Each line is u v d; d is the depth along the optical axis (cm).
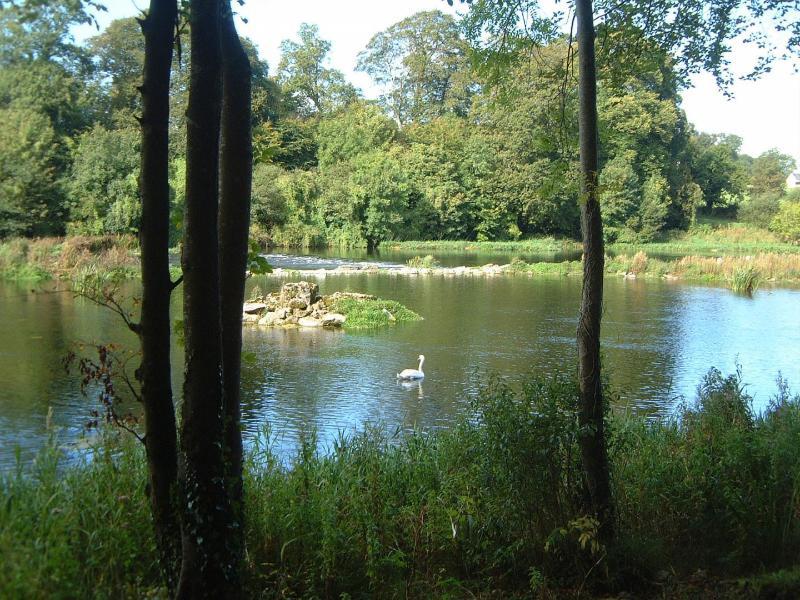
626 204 6047
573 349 1848
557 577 521
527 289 3198
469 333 2084
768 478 596
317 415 1235
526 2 723
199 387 392
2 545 340
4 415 1116
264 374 1544
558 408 546
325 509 532
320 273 3738
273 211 5409
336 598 486
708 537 585
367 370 1594
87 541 434
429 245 5788
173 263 2672
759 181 8231
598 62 799
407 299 2814
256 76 6062
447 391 1420
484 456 545
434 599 487
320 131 6600
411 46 7106
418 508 567
